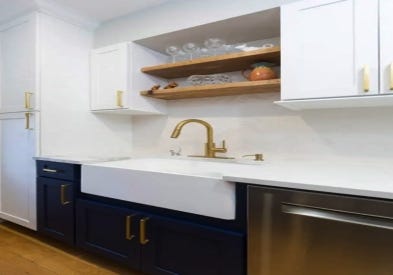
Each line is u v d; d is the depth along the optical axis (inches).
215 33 77.3
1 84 93.4
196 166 73.6
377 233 36.8
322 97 54.9
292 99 57.8
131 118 102.8
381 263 36.7
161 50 92.5
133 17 86.5
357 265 38.2
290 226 42.8
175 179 53.8
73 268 67.9
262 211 45.2
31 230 91.9
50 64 85.2
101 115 98.0
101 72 90.7
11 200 90.4
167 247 55.9
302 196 41.7
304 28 56.4
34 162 83.2
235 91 76.2
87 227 69.2
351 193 37.9
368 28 50.5
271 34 76.6
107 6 83.0
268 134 76.0
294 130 72.3
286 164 69.1
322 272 40.7
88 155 93.7
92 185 67.6
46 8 82.4
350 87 52.2
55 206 76.9
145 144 99.9
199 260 52.0
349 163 65.2
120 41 89.9
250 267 46.4
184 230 53.1
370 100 54.1
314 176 47.7
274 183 43.6
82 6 83.3
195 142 88.7
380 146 61.9
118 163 72.5
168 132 94.7
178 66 79.7
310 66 55.9
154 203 56.7
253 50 67.0
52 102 85.7
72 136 90.6
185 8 75.4
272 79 66.3
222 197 48.3
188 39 82.7
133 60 85.2
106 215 65.3
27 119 83.9
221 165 68.9
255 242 45.9
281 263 43.8
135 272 66.4
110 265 69.7
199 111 87.9
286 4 59.6
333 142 67.3
